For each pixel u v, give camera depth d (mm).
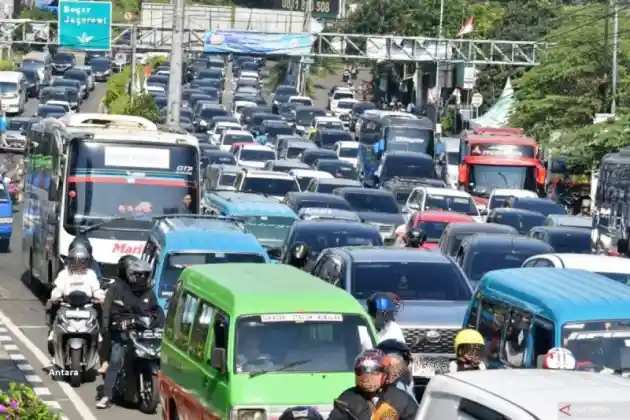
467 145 105562
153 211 54156
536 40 168625
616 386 18453
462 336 27922
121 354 37281
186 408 30875
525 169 104625
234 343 28578
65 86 185125
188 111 163000
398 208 81812
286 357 28609
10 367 43125
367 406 24172
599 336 29297
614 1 143875
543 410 17156
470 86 163625
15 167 104000
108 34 152000
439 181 103438
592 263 40656
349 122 198500
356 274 40438
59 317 40438
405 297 39844
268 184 86750
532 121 133750
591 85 133750
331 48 158375
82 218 53438
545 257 41938
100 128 55531
